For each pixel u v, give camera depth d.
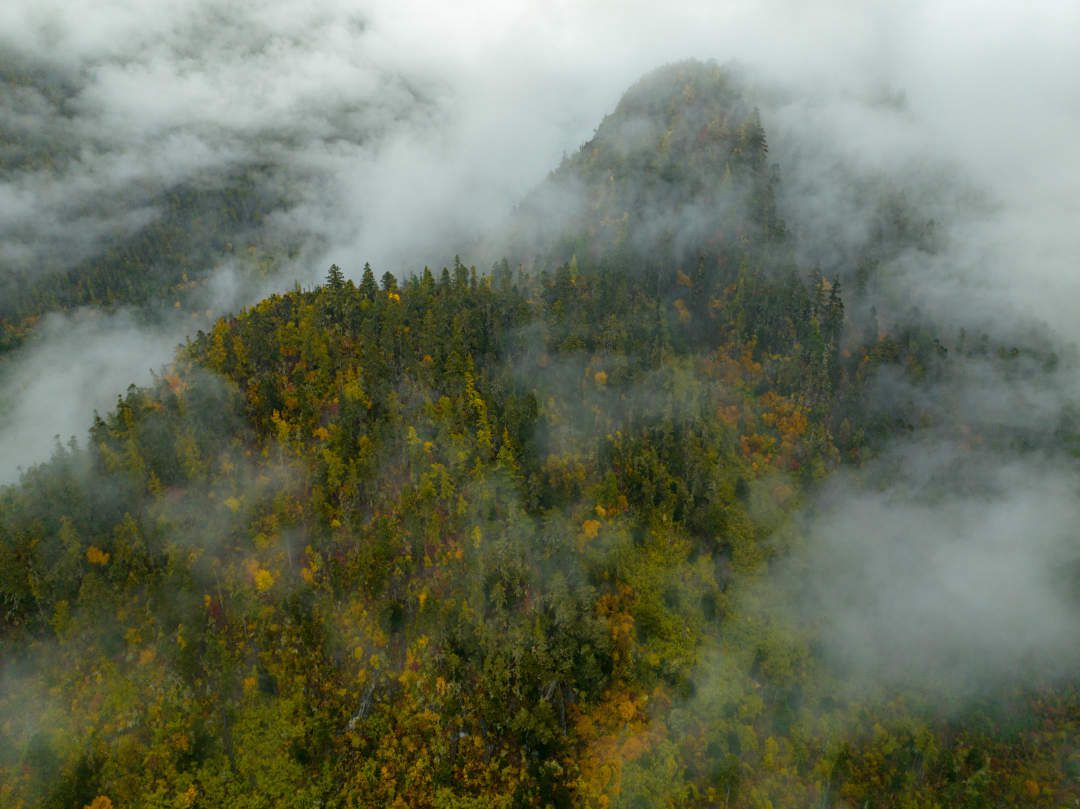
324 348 165.38
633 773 121.62
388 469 149.00
